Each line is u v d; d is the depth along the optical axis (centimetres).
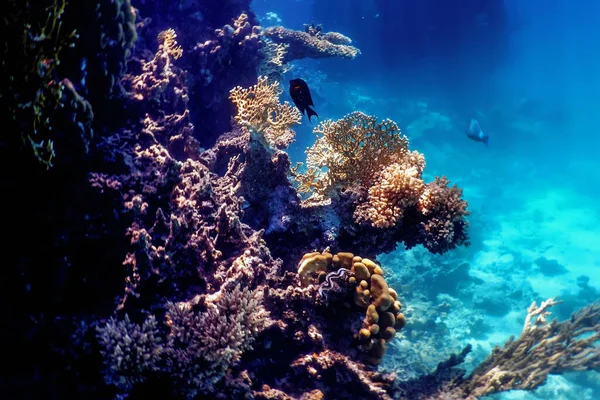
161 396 337
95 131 439
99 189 389
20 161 338
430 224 462
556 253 1995
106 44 416
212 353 336
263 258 447
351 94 2811
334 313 429
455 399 439
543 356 502
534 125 3344
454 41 3016
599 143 3484
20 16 311
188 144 582
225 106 743
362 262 425
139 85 524
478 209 2267
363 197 495
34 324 346
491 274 1744
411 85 3250
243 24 738
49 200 367
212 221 460
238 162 576
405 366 1055
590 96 4784
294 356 412
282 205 499
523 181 2747
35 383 337
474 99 3247
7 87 309
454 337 1282
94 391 339
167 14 685
